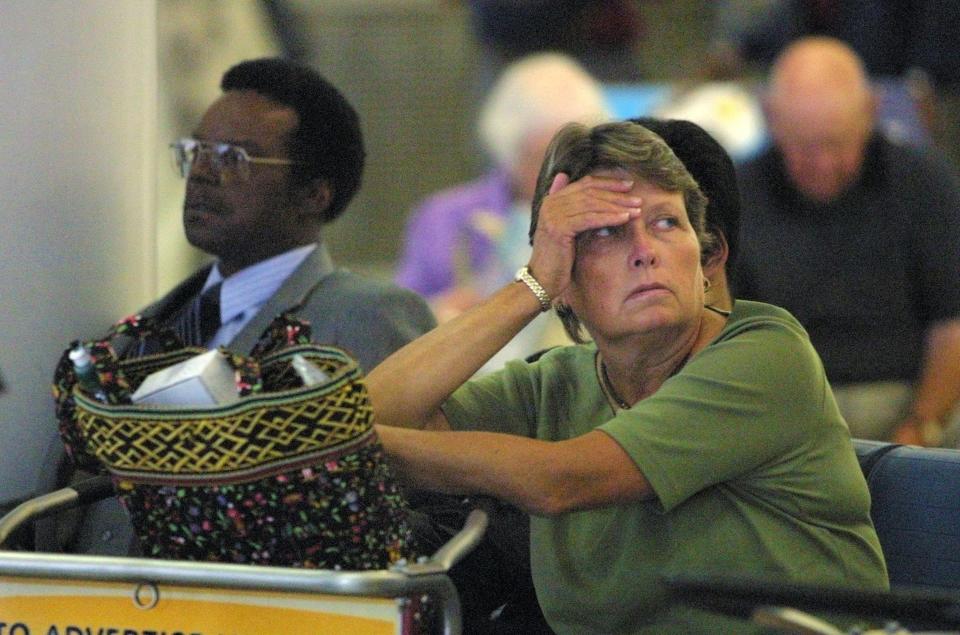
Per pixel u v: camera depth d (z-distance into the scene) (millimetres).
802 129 20047
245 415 8578
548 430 11289
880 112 24219
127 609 8961
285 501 8742
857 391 20344
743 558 10172
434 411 10461
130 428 8844
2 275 13758
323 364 9039
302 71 15023
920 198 20344
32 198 13938
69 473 13125
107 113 14602
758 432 10125
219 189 14578
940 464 11492
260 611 8797
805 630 7547
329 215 15164
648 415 10055
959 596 7559
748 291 20484
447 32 29453
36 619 9086
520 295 10359
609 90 25172
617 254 10188
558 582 10625
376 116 29547
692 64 26266
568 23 25719
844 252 20328
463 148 28969
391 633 8641
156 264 15766
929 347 20359
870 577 10398
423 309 14281
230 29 23969
